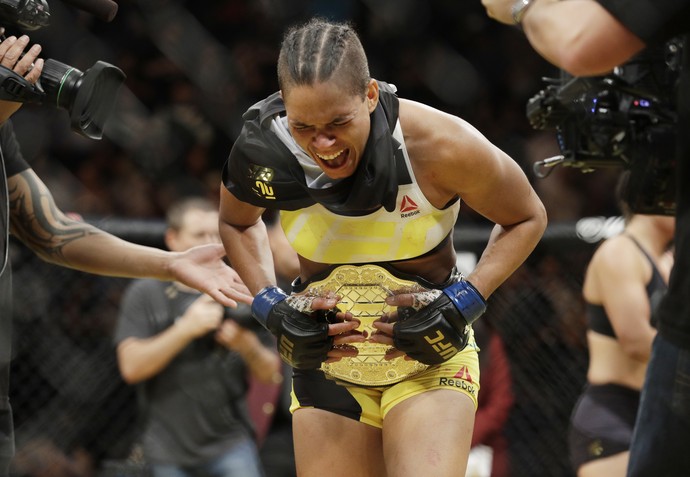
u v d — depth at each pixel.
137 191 14.42
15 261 10.80
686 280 5.05
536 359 11.16
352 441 6.11
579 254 11.06
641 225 9.17
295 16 16.03
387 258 5.70
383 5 16.08
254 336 9.47
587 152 7.03
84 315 11.01
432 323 5.53
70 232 6.98
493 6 5.20
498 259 5.76
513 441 11.20
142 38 15.70
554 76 15.20
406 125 5.36
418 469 5.64
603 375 9.21
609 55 4.71
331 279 5.85
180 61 15.62
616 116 6.83
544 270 11.12
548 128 7.32
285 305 5.74
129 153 14.83
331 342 5.67
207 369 9.35
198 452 9.31
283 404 10.34
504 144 15.68
